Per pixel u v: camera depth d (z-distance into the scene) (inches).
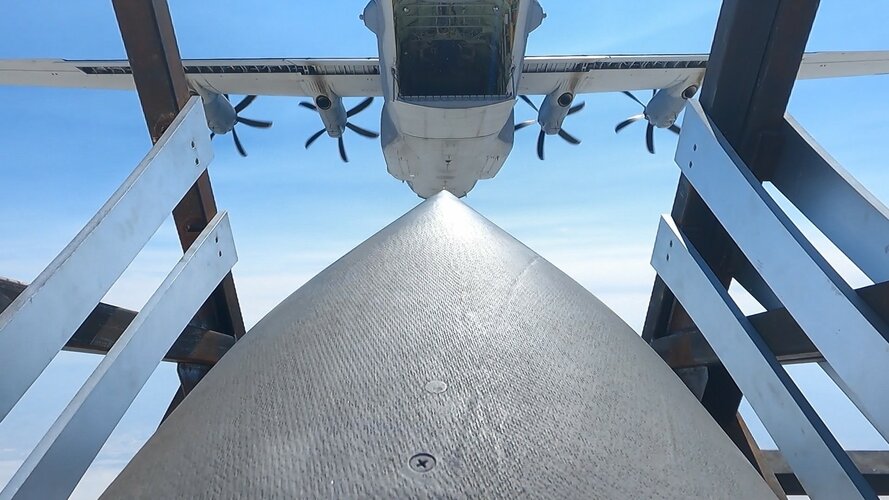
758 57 87.0
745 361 80.7
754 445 102.0
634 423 39.7
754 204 76.4
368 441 35.0
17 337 58.0
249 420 38.4
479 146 449.4
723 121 91.1
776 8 83.5
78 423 62.0
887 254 70.6
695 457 38.9
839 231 79.7
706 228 101.0
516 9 368.5
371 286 51.5
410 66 432.8
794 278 69.9
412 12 401.1
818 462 67.6
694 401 49.4
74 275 66.1
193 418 41.3
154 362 77.4
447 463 33.5
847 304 62.2
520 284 52.9
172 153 86.7
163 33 91.5
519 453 34.5
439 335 43.8
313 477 33.3
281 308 58.4
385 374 40.1
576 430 37.1
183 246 105.4
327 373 41.1
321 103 549.6
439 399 37.7
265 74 532.1
